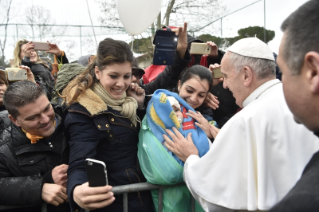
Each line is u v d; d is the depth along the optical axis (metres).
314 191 0.60
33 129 1.42
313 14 0.68
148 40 10.70
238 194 1.18
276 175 1.16
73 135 1.44
